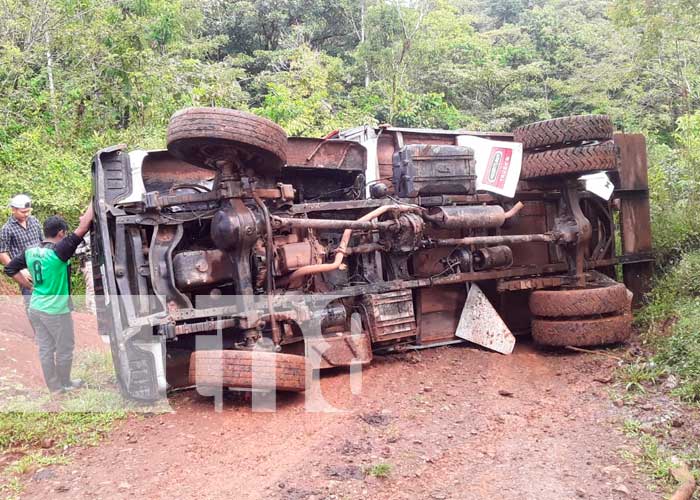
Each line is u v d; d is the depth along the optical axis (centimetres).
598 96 2442
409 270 700
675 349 608
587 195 804
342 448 428
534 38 3509
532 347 723
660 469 406
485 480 391
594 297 672
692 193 937
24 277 598
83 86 1459
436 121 2444
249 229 505
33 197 1105
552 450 442
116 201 538
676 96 2212
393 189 696
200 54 2123
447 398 545
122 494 363
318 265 563
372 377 595
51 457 411
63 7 1463
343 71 2577
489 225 688
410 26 2541
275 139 498
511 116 2753
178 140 475
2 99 1365
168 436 447
